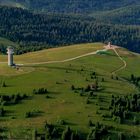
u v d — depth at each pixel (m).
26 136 188.00
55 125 198.75
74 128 198.62
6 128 192.38
